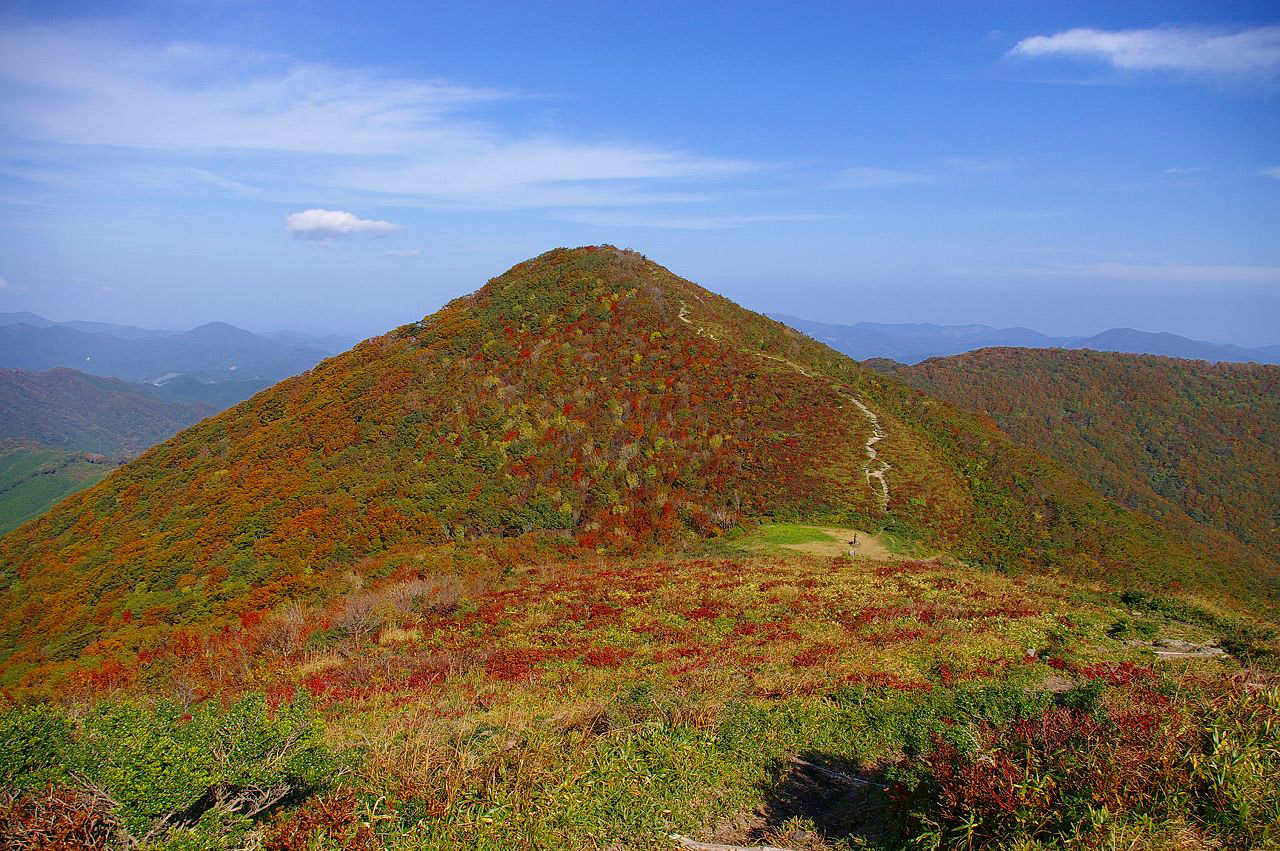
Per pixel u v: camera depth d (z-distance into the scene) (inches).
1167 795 223.3
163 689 671.1
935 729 353.4
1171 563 1437.0
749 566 1017.5
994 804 235.1
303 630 818.2
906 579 887.7
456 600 879.1
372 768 305.0
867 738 373.4
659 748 334.6
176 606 1353.3
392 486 1612.9
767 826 285.9
